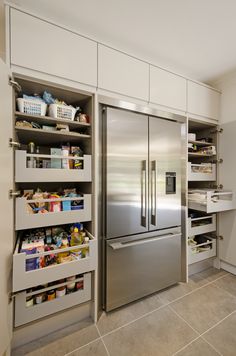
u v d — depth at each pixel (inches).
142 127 62.2
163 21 51.8
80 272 50.8
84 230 59.0
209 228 83.7
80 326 53.3
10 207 42.4
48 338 49.4
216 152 85.8
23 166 45.2
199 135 93.8
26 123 48.2
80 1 45.6
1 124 38.0
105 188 56.4
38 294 48.1
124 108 59.2
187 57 67.9
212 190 80.0
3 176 38.9
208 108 79.8
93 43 53.0
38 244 47.8
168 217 69.1
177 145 71.0
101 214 57.3
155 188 65.1
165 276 69.4
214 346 47.2
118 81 57.3
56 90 51.3
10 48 42.7
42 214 47.4
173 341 48.7
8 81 41.3
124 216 59.3
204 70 76.0
